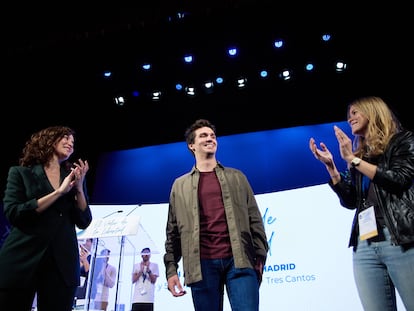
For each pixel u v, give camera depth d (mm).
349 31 4848
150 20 4930
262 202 4422
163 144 6199
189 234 1822
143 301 4125
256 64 5328
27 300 1738
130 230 2361
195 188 1942
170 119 6215
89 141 6305
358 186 1835
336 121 5633
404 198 1602
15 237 1784
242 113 6000
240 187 1983
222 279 1757
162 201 5684
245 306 1609
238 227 1810
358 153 1932
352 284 3699
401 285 1536
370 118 1845
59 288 1780
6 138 5613
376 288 1624
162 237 4602
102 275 2832
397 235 1548
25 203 1791
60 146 2158
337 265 3832
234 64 5344
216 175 2006
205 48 5164
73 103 5801
